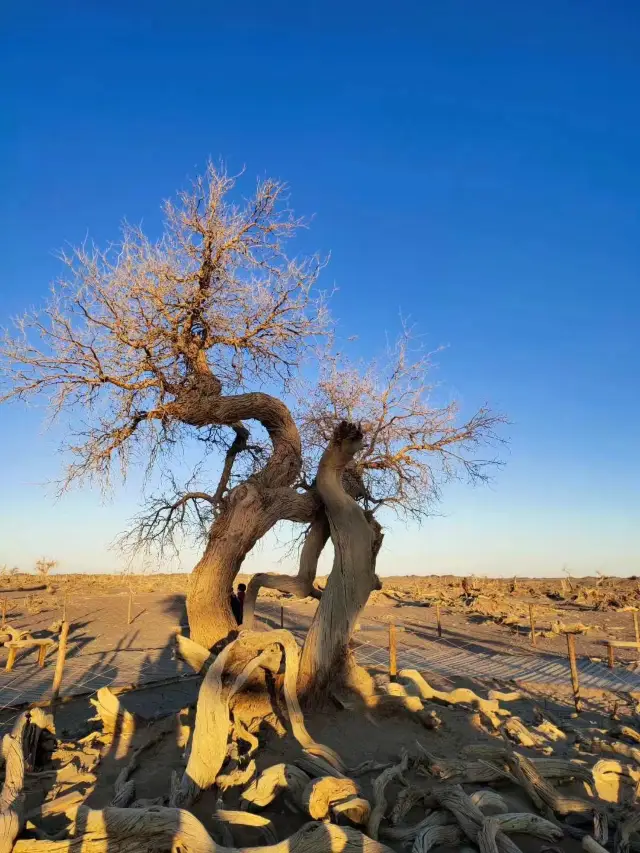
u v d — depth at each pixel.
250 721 8.51
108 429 9.59
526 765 7.21
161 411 9.43
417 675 11.16
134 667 15.55
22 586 39.59
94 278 9.05
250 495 9.41
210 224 9.52
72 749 8.55
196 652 8.89
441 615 27.55
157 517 9.95
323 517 10.20
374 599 33.84
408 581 51.97
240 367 10.38
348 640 9.46
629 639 20.73
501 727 9.46
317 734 8.52
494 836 5.99
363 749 8.20
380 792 6.73
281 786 6.81
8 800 5.95
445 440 11.77
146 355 9.17
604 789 7.50
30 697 12.27
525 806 7.03
